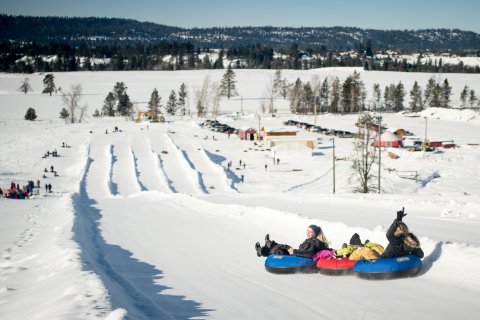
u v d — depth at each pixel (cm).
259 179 7306
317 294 808
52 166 7706
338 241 1277
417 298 745
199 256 1284
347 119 14788
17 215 2878
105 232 1942
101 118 16125
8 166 8075
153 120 14400
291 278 945
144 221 2292
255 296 821
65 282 841
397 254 897
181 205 3023
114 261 1265
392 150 8706
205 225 1967
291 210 2250
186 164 8012
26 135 10962
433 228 1495
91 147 9538
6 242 1770
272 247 1088
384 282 853
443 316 655
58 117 15525
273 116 15762
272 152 9288
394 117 14925
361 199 2802
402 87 18162
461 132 11838
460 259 887
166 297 838
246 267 1095
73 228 1894
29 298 798
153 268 1152
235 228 1798
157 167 7919
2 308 766
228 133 11669
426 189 5291
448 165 6881
